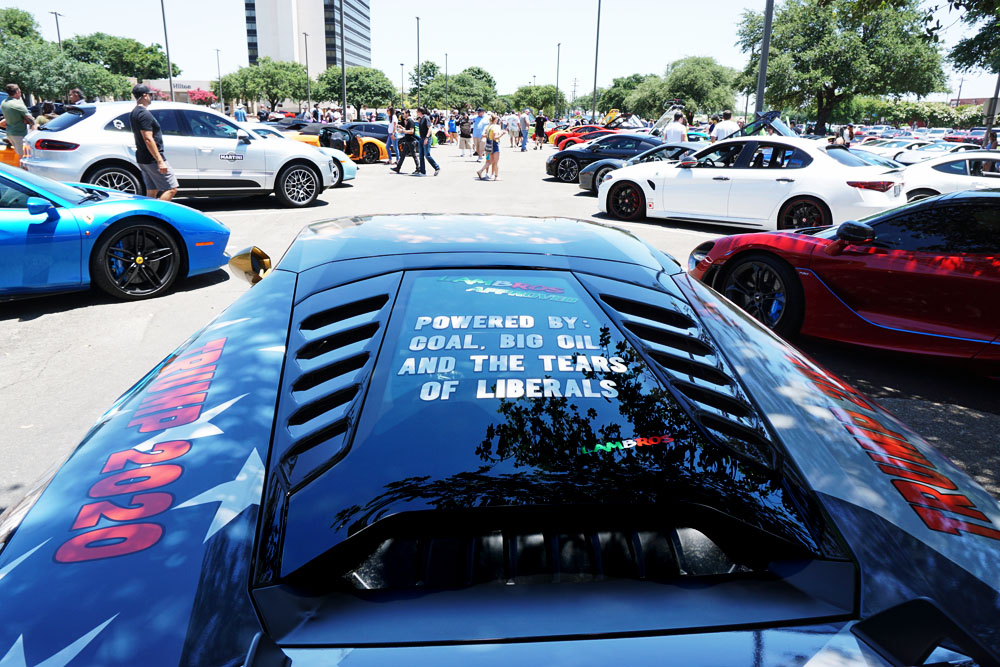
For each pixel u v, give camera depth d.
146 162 7.47
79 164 8.35
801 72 30.97
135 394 1.49
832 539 1.05
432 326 1.51
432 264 1.81
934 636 0.84
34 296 5.05
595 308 1.63
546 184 14.37
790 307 4.45
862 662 0.85
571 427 1.20
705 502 1.07
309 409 1.27
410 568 0.98
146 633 0.85
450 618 0.91
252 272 2.46
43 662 0.82
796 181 8.39
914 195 10.53
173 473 1.13
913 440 1.48
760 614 0.93
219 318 1.76
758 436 1.25
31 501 1.15
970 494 1.29
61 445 3.00
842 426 1.37
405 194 11.96
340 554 0.98
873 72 30.20
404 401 1.25
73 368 3.88
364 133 20.02
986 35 11.29
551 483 1.08
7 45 55.16
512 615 0.92
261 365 1.44
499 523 1.03
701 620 0.91
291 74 93.00
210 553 0.97
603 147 14.67
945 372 4.19
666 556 1.01
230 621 0.88
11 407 3.36
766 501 1.09
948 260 3.87
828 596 0.96
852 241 4.05
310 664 0.83
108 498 1.09
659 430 1.21
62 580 0.93
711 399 1.34
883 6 6.16
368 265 1.83
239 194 9.72
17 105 11.40
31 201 4.62
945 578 1.02
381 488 1.06
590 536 1.03
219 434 1.22
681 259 7.27
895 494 1.18
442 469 1.10
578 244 2.03
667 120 20.25
